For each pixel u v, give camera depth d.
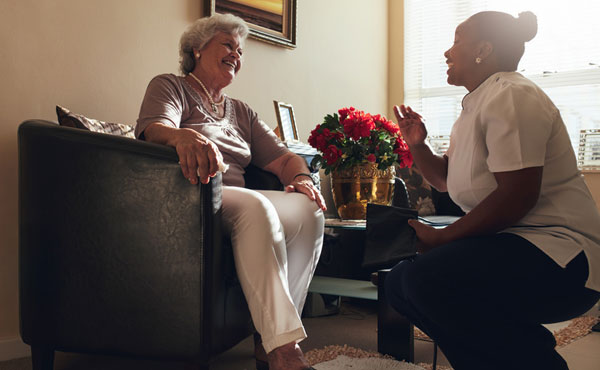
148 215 1.61
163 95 2.06
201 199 1.58
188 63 2.36
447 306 1.37
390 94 4.86
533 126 1.31
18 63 2.18
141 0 2.67
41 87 2.25
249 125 2.46
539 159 1.30
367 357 2.19
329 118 2.73
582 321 2.85
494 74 1.48
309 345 2.38
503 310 1.35
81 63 2.40
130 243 1.63
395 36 4.83
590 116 4.10
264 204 1.77
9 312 2.19
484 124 1.40
